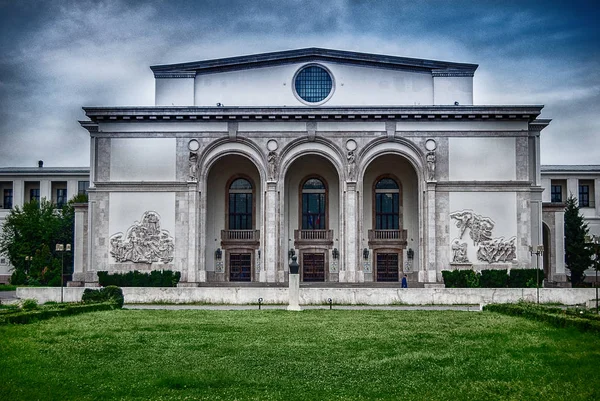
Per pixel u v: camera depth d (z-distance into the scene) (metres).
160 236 58.97
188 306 42.69
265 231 59.12
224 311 36.78
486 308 37.91
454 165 59.25
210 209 63.97
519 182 58.78
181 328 28.09
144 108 59.38
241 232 63.41
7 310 32.00
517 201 58.88
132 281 57.72
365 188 64.31
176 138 59.94
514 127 59.44
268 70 62.62
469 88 62.25
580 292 44.78
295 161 62.22
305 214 64.50
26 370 18.98
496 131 59.41
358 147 59.59
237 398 16.20
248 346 23.28
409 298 43.59
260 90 62.50
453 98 62.19
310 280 63.31
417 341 24.41
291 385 17.59
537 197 60.69
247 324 29.64
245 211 64.38
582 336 24.56
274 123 59.97
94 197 60.12
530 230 58.72
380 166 64.25
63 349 22.23
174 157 59.81
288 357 21.28
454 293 43.84
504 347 22.70
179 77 62.75
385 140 59.59
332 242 63.47
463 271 56.91
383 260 63.28
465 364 20.02
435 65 62.28
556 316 28.30
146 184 59.31
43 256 75.31
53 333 25.86
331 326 28.97
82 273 63.53
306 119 59.75
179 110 59.44
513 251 58.41
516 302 42.19
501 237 58.56
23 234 81.00
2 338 24.27
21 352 21.53
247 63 62.53
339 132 59.72
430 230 58.44
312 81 62.62
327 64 62.53
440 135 59.50
